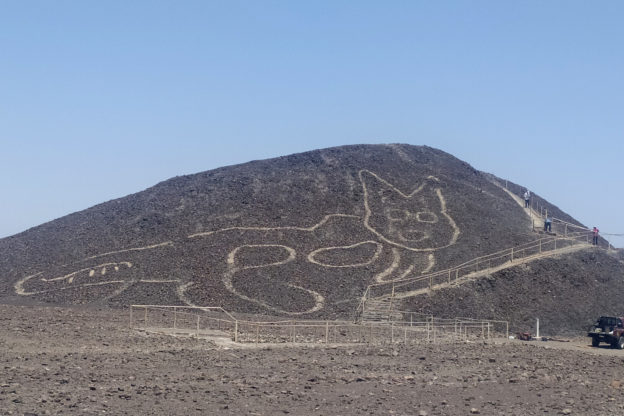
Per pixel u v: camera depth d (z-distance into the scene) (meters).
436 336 56.19
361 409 25.47
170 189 98.12
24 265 81.50
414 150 107.12
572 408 27.69
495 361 40.94
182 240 81.50
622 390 32.44
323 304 66.81
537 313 66.94
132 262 77.19
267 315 64.38
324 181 95.00
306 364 35.69
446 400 28.00
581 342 61.31
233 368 33.19
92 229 88.88
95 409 23.03
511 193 103.19
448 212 87.56
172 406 24.30
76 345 38.31
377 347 45.47
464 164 107.19
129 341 41.53
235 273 72.94
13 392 24.77
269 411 24.45
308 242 79.81
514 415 26.03
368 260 76.00
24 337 40.09
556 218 96.94
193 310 64.81
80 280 74.56
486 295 68.25
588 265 76.62
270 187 94.00
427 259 76.19
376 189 92.81
